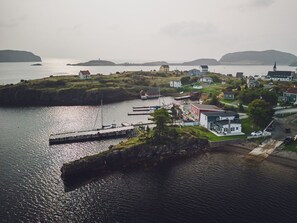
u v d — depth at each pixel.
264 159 80.38
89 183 65.62
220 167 75.25
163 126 89.19
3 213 52.47
